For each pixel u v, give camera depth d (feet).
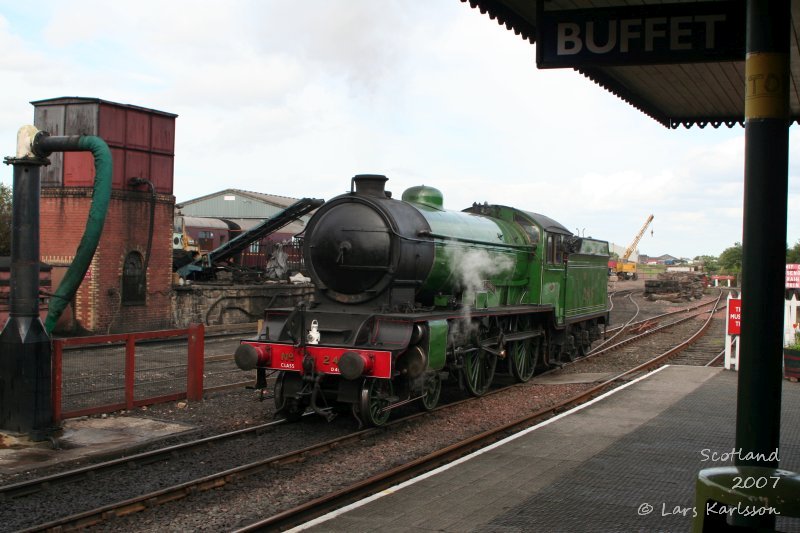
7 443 29.60
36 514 22.08
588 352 66.49
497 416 37.99
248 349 35.24
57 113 74.08
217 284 95.61
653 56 21.70
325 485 25.44
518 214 53.78
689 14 21.44
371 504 21.27
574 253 59.67
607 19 22.08
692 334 87.15
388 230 36.17
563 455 27.25
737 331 51.96
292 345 34.96
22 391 30.27
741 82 30.81
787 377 47.57
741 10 20.94
